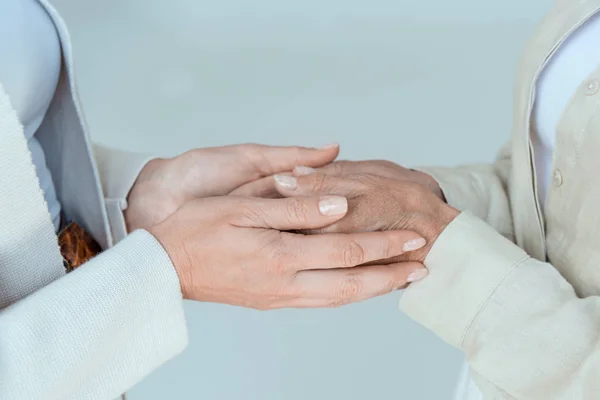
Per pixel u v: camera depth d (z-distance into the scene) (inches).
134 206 31.2
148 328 24.9
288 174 30.9
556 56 26.1
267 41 61.5
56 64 27.0
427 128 56.1
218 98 57.8
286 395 42.9
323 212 26.4
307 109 57.1
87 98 57.4
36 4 26.5
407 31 62.6
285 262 26.1
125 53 60.4
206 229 26.0
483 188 30.4
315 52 60.9
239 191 30.2
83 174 29.0
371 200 27.5
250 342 45.1
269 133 55.3
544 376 24.9
